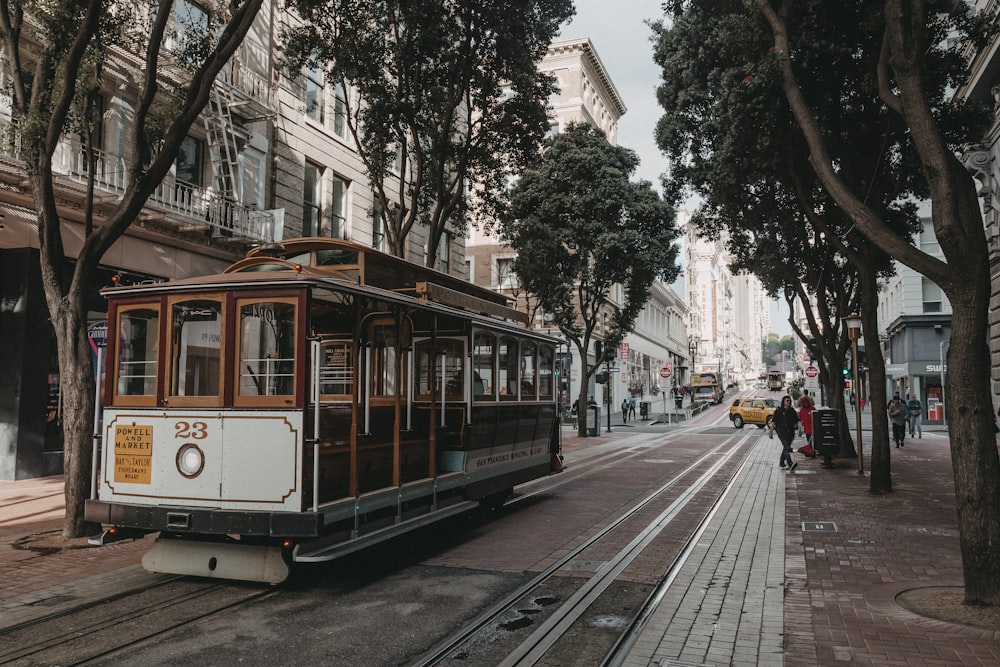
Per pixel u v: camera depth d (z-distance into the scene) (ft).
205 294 23.30
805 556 27.07
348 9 51.06
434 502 29.81
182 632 18.94
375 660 16.98
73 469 30.42
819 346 79.92
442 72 54.49
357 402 24.79
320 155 75.15
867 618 19.33
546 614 20.66
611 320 101.45
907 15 21.39
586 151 91.50
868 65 38.65
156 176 30.86
